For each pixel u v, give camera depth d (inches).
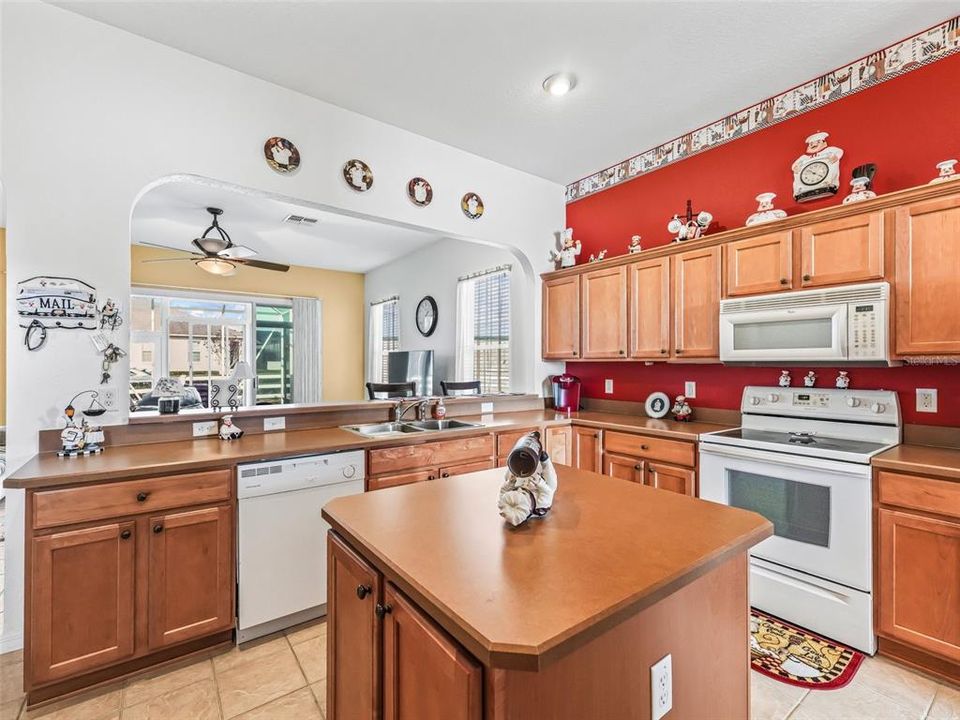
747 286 105.7
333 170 111.5
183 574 77.5
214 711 68.6
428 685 37.3
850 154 100.0
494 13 83.1
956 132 86.9
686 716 43.2
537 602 34.3
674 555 42.6
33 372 79.7
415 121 119.9
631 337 131.2
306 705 70.0
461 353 200.8
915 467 74.4
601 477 71.5
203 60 94.9
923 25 88.0
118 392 87.2
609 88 107.1
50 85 80.5
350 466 95.7
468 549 44.1
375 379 279.3
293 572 88.3
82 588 69.7
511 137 129.4
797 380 108.4
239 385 103.7
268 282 263.6
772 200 108.0
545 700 32.6
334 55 94.3
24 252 78.7
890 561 77.2
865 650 79.6
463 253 200.7
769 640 84.2
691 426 119.6
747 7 82.3
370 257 250.4
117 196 86.0
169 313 243.1
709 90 108.8
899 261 83.3
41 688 68.1
